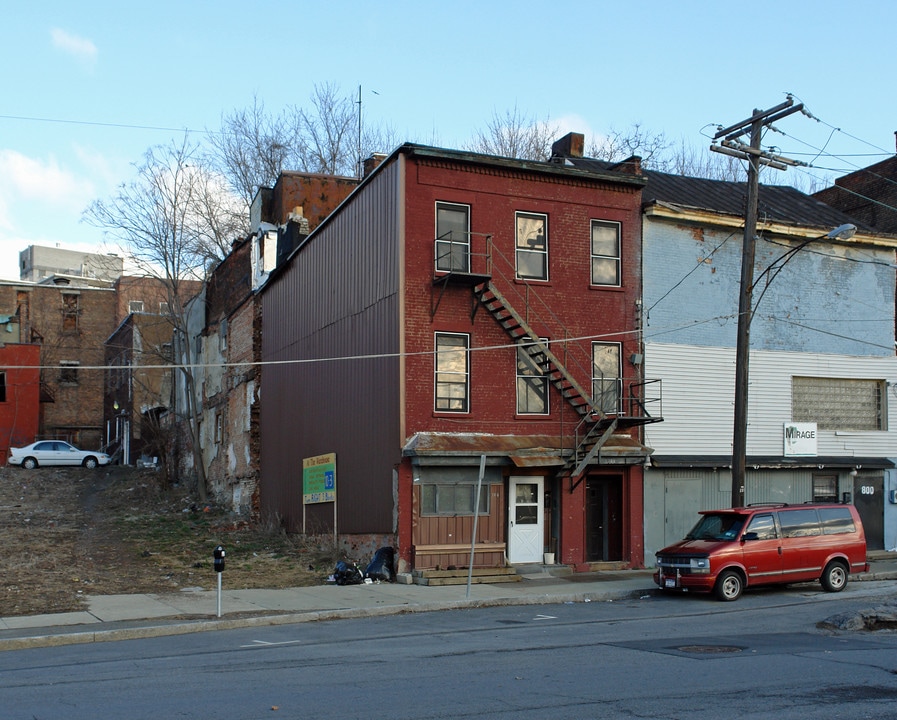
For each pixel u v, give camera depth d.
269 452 32.09
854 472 28.23
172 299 44.88
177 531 30.06
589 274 24.64
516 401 23.28
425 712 8.85
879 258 29.48
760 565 19.28
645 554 24.64
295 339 29.80
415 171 22.55
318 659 12.07
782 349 27.52
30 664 12.11
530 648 12.87
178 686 10.26
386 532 22.22
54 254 90.06
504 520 23.14
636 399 24.30
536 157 48.03
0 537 27.02
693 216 26.00
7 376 52.81
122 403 58.16
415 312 22.20
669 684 10.18
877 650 12.58
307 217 33.38
